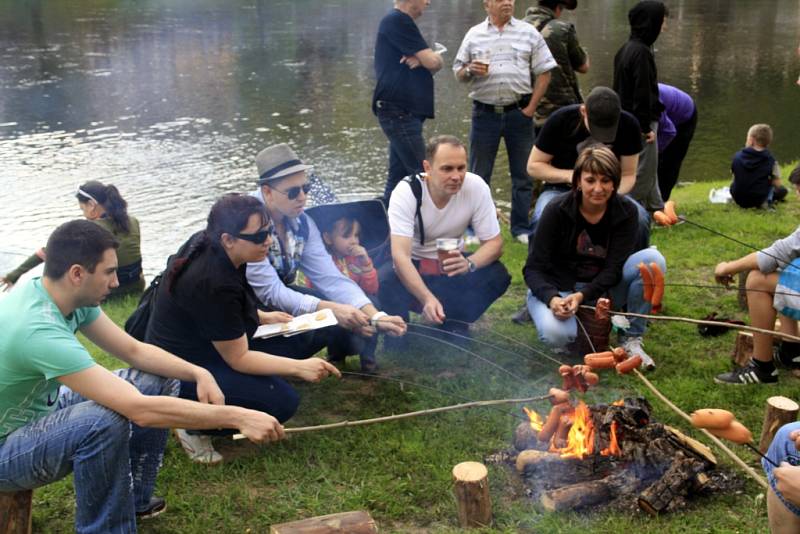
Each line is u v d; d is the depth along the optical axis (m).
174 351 4.04
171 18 35.84
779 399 4.04
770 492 3.13
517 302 6.30
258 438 3.36
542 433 3.76
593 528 3.48
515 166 7.75
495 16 7.23
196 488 3.92
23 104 19.94
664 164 8.64
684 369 5.02
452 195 5.12
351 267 5.09
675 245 7.50
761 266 4.65
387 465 4.03
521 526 3.55
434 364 5.20
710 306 6.05
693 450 3.82
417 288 4.98
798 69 22.70
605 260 4.97
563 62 7.73
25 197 13.14
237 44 28.97
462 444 4.20
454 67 7.64
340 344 5.03
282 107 19.45
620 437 3.78
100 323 3.59
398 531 3.56
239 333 3.92
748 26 31.48
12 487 3.28
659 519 3.53
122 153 15.73
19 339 3.12
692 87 21.06
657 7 7.17
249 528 3.61
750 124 17.42
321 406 4.67
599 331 4.88
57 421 3.22
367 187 13.30
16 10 38.12
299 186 4.54
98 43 29.14
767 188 8.88
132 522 3.35
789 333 4.80
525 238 7.89
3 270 9.42
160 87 21.94
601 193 4.73
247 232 3.75
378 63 7.39
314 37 30.23
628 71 7.32
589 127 5.38
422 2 7.20
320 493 3.82
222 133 17.16
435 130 16.84
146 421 3.22
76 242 3.14
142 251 10.71
